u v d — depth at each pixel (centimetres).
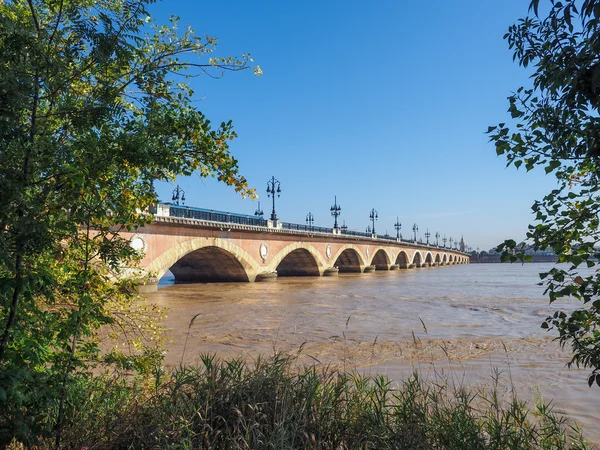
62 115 353
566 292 294
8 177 297
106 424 404
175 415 371
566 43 294
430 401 499
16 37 305
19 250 302
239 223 4288
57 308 396
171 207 3300
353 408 450
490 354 1227
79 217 342
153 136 391
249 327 1714
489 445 409
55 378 363
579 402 791
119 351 481
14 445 387
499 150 337
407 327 1747
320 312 2225
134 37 365
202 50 431
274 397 401
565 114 304
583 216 317
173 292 3419
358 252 7700
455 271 10081
